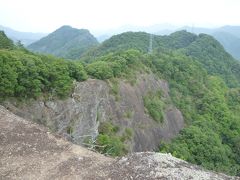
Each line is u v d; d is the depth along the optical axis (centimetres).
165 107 5403
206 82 7225
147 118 4741
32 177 1420
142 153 1593
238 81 9644
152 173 1409
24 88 2989
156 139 4650
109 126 3825
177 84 6359
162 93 5697
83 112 3525
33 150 1605
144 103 4938
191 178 1397
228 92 7631
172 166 1486
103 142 3234
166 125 5109
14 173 1442
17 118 1886
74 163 1511
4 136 1694
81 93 3616
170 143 4834
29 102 3031
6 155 1561
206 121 5875
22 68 2983
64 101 3341
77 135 3262
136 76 5156
